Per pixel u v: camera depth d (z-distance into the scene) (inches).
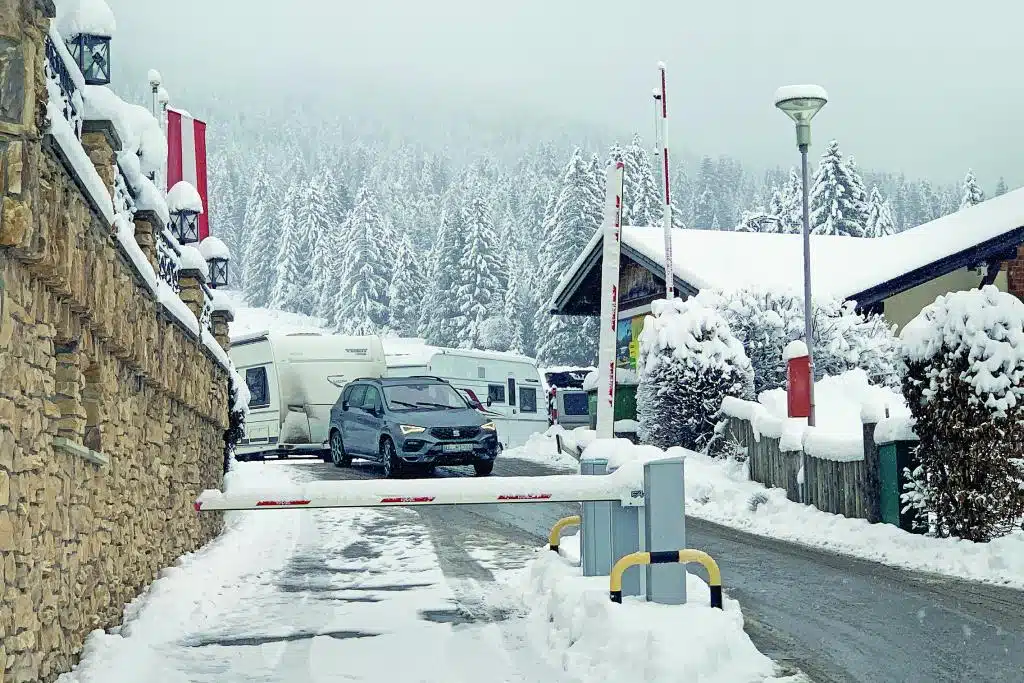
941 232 1117.7
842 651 310.0
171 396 434.0
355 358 1113.4
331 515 672.4
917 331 506.3
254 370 1109.1
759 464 721.6
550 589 378.9
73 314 274.1
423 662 304.0
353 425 918.4
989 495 469.4
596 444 378.6
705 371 855.7
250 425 1106.7
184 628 346.3
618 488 339.0
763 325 906.1
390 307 3833.7
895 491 538.6
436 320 3464.6
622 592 343.0
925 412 498.3
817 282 1042.7
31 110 214.8
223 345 608.4
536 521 638.5
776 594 401.7
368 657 310.8
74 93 311.3
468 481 336.5
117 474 336.2
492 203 5428.2
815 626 345.4
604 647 283.6
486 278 3393.2
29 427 233.9
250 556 512.1
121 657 289.9
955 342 479.5
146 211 398.6
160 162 412.5
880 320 943.0
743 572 452.8
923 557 477.7
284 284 4547.2
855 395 801.6
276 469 936.3
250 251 4904.0
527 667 295.1
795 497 652.1
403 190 6771.7
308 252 4616.1
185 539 480.1
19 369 225.9
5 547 214.7
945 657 302.5
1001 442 466.0
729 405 797.9
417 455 839.1
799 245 1214.3
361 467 954.1
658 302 923.4
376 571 471.5
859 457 573.0
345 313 3863.2
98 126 325.7
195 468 509.7
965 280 1069.1
